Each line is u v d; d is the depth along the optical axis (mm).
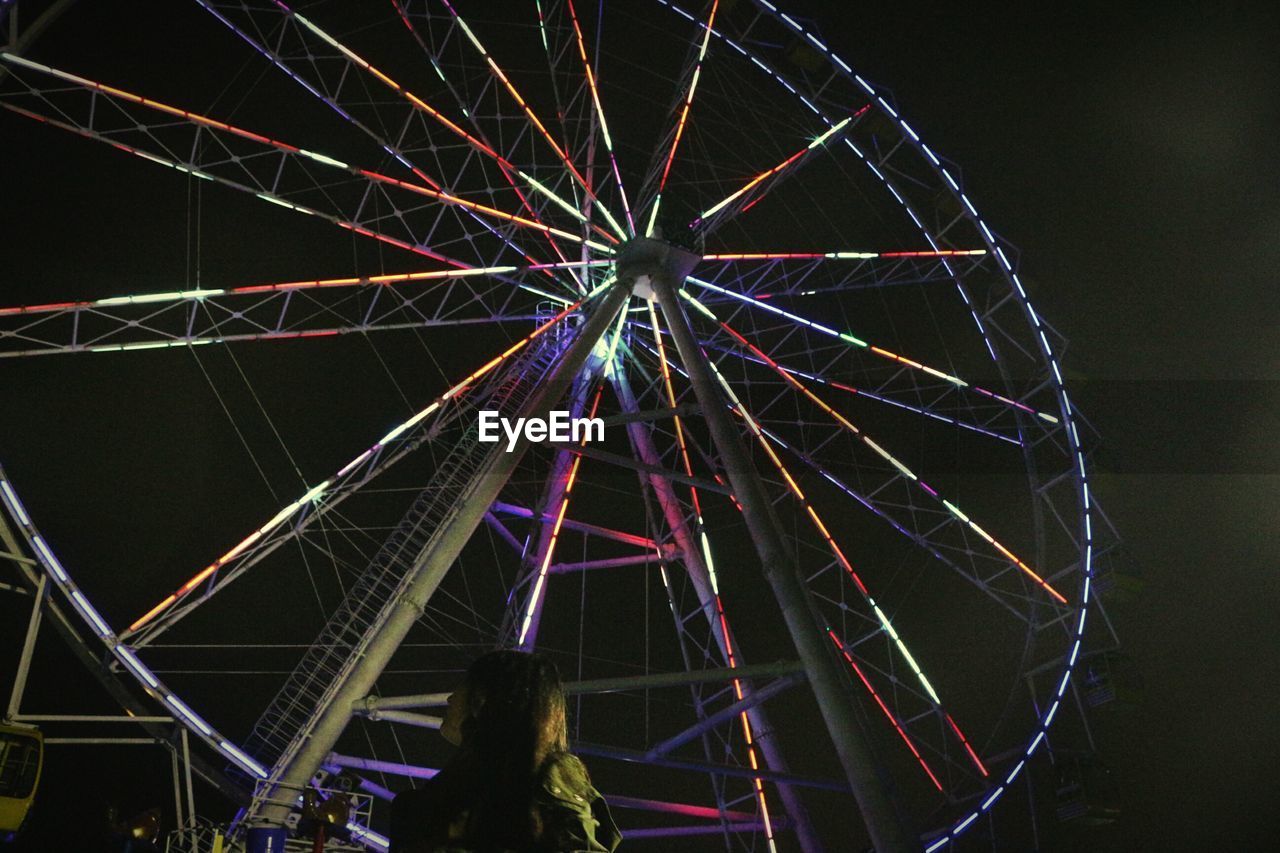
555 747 3078
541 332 21406
